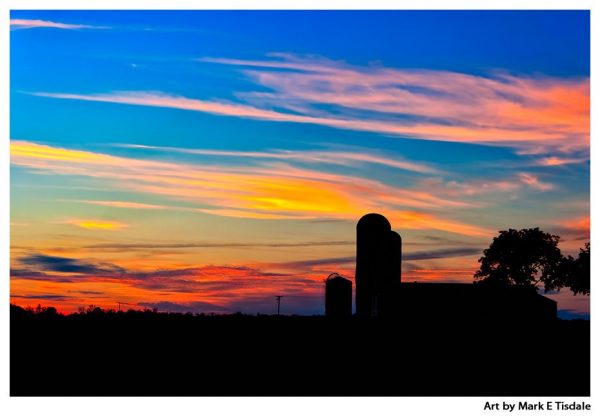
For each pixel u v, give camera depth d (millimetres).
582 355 55625
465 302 66500
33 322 69312
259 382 43000
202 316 76250
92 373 45281
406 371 47750
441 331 65812
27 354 52062
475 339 63344
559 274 87562
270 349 55656
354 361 51094
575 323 69250
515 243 87812
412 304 66750
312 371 46906
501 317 66188
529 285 88500
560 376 46844
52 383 42031
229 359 50938
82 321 71812
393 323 67312
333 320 73438
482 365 50656
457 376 46281
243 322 72250
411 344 59594
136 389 40531
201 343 58594
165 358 51094
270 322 72562
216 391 40219
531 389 42375
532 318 66438
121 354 52719
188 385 41844
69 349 54656
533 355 55312
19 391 39875
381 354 54406
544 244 87562
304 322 72438
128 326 68750
